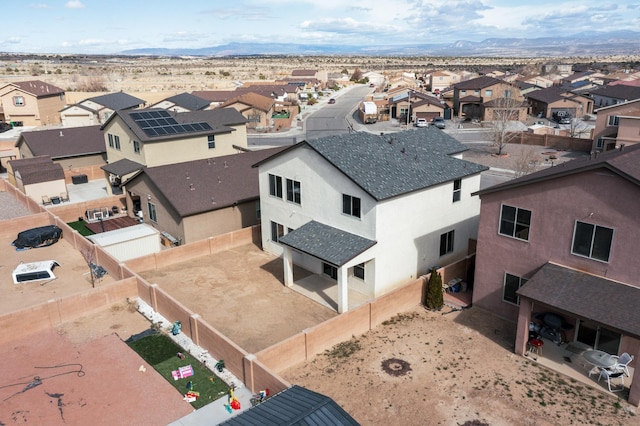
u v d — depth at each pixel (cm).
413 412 1666
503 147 6316
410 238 2591
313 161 2619
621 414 1639
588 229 1919
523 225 2123
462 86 8775
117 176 4141
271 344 2139
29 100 8394
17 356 1984
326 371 1908
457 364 1939
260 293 2612
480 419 1623
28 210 4016
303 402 1336
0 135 7494
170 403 1684
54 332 2200
